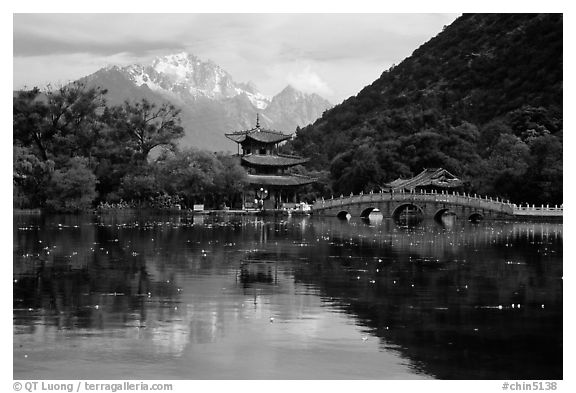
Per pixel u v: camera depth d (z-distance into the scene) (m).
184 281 54.66
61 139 157.75
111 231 100.75
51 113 160.50
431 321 41.84
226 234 99.19
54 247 76.81
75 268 60.88
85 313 43.09
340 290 51.34
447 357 35.28
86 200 142.12
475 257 71.56
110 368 33.41
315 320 41.88
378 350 36.12
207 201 168.88
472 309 45.03
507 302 47.31
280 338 38.03
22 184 142.38
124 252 73.19
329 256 71.69
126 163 165.38
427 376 32.88
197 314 43.09
